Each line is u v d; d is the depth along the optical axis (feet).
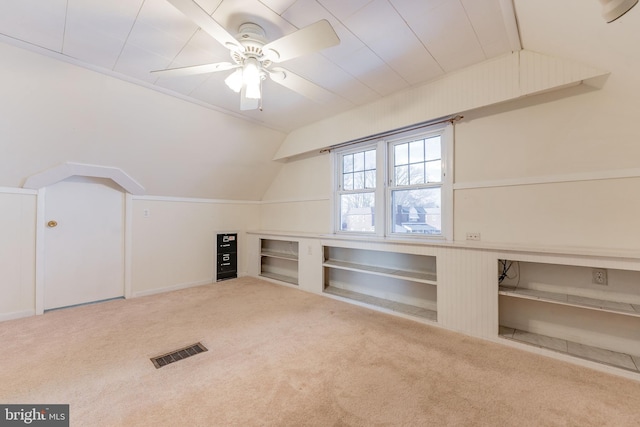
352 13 5.79
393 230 10.86
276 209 15.83
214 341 7.56
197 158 12.28
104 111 8.87
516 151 7.92
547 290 7.46
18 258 9.45
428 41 6.81
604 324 6.75
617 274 6.58
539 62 6.94
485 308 7.57
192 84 8.80
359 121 10.83
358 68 8.05
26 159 8.91
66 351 6.98
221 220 15.03
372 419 4.70
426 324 8.66
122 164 10.75
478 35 6.57
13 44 6.64
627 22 4.39
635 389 5.44
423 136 9.94
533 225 7.67
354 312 9.82
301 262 12.80
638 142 6.33
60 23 5.99
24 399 5.19
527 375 5.92
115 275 11.65
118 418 4.71
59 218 10.39
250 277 15.48
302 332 8.14
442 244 8.27
